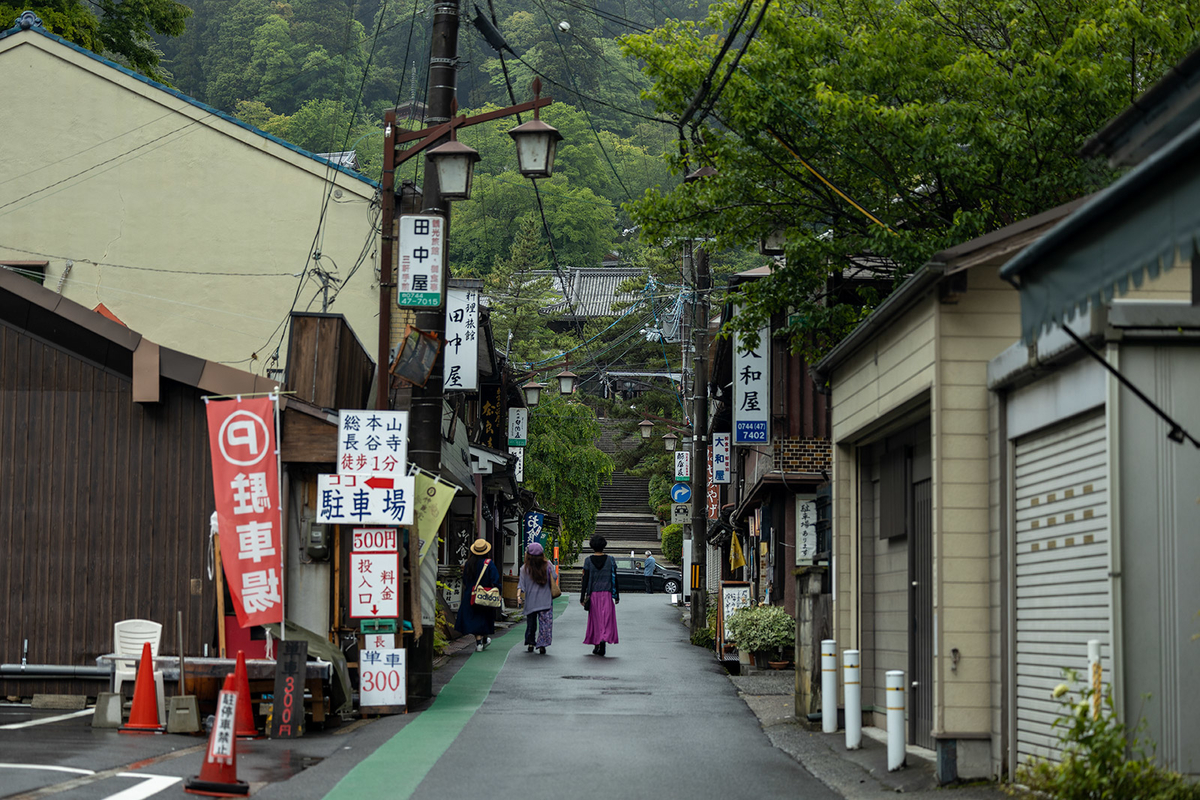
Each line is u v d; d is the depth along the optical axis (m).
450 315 19.53
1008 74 13.64
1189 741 6.47
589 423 40.16
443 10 14.23
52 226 19.47
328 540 12.05
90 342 11.59
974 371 8.23
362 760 8.73
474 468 25.59
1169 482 6.61
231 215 19.53
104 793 6.85
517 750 9.38
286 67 63.09
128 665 10.86
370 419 11.60
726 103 13.97
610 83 68.12
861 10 14.85
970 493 8.14
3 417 11.61
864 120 12.85
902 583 10.34
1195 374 6.69
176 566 11.46
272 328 19.30
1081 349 6.88
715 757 9.25
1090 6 13.41
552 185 67.06
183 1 67.38
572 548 43.09
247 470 10.72
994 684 7.95
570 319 60.34
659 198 14.84
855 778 8.38
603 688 14.27
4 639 11.33
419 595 12.20
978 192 13.38
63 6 26.00
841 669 11.23
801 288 14.52
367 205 19.50
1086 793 6.26
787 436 18.39
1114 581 6.50
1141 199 4.64
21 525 11.48
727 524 26.11
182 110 19.73
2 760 7.88
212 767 7.14
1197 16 12.63
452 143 13.23
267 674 10.43
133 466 11.59
